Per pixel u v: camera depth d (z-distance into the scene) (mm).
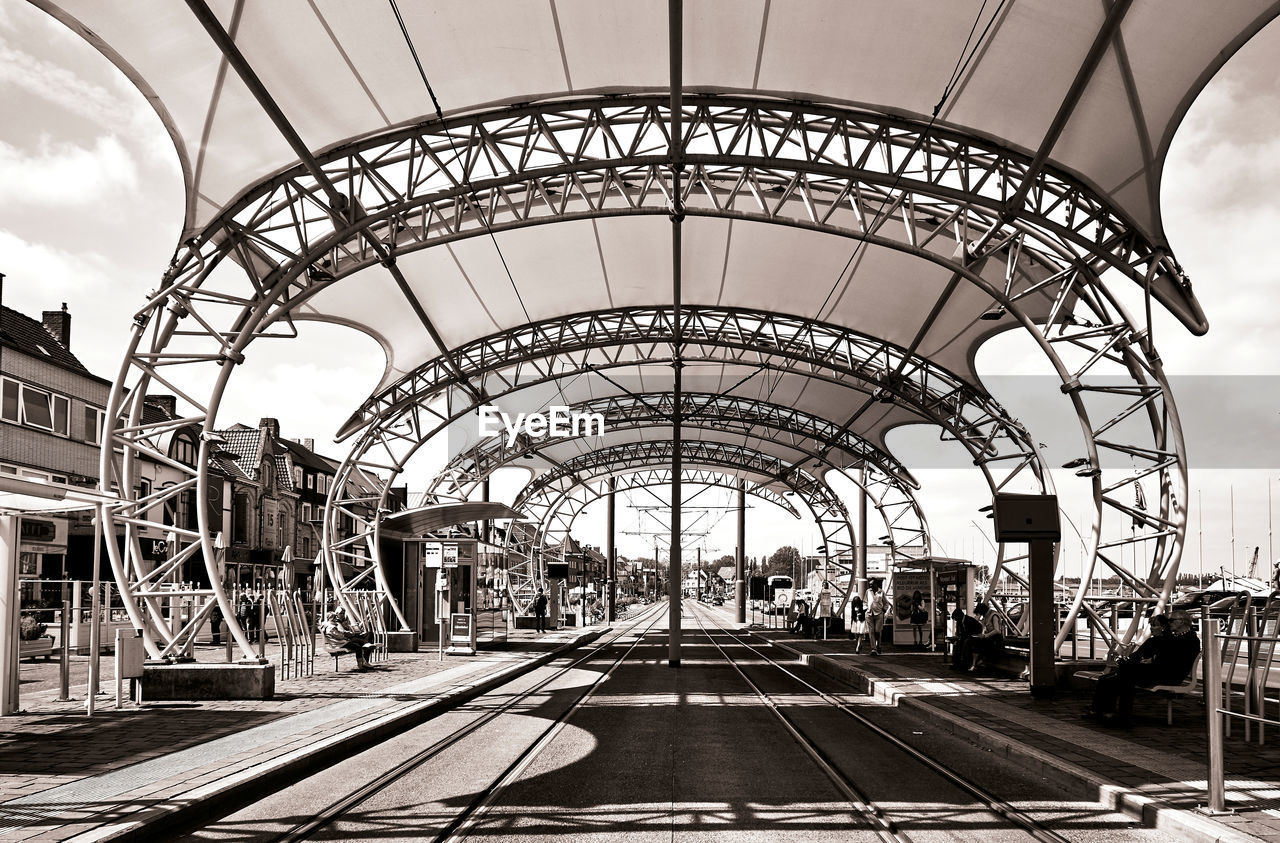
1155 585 18953
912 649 33844
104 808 7449
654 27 13922
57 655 25250
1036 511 17375
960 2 12758
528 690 19422
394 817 7828
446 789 9016
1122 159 14703
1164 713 14211
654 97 15906
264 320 16781
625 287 25828
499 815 7895
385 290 23156
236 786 8422
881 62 14305
